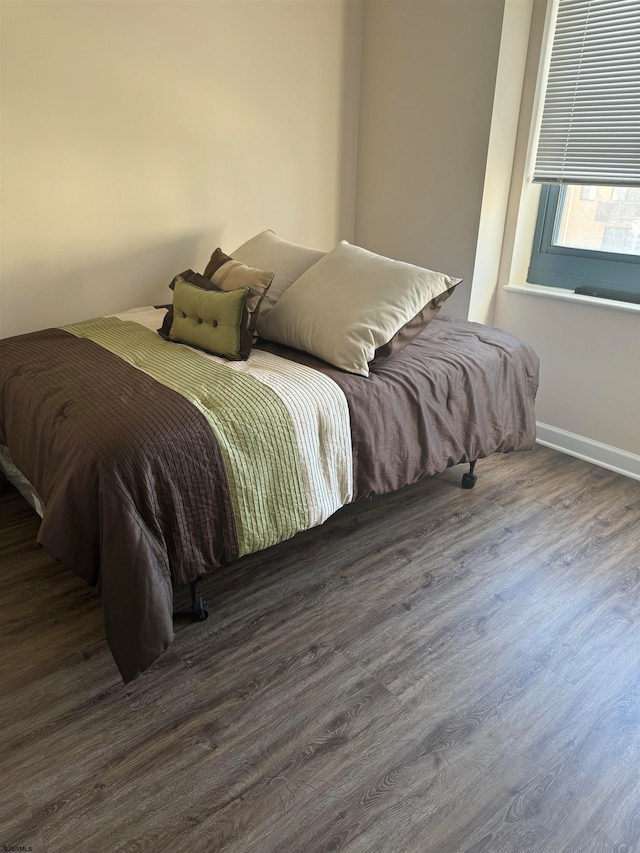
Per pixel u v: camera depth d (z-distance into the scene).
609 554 2.16
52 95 2.38
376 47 3.12
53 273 2.58
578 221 2.82
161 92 2.63
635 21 2.39
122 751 1.40
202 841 1.21
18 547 2.12
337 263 2.33
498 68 2.63
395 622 1.81
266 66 2.89
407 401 2.06
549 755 1.41
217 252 2.60
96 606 1.85
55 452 1.62
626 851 1.22
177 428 1.59
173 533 1.57
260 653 1.69
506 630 1.79
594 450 2.83
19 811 1.26
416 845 1.22
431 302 2.21
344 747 1.42
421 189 3.09
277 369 2.00
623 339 2.63
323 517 1.86
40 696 1.54
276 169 3.10
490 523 2.33
